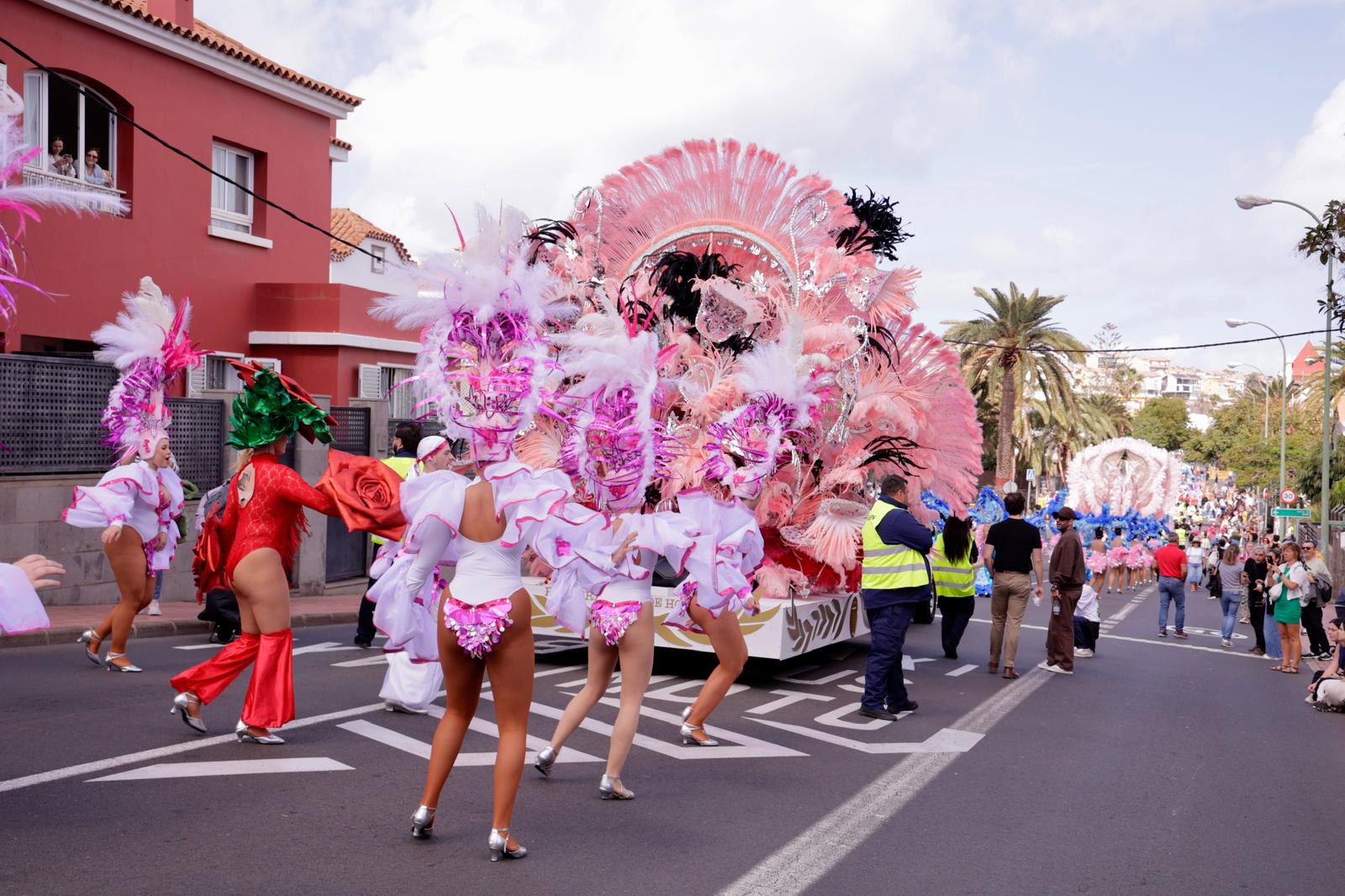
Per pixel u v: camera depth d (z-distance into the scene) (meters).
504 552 4.99
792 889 4.80
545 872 4.83
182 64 19.48
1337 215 13.26
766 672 10.83
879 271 10.96
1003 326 39.28
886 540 8.94
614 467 6.36
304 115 22.39
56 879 4.41
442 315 5.16
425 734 7.20
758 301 10.62
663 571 10.09
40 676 8.58
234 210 21.08
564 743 7.27
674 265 10.35
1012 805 6.45
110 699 7.77
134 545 8.83
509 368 5.09
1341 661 11.19
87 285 17.70
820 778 6.79
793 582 10.30
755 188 11.13
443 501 4.92
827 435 10.48
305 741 6.87
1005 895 4.90
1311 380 53.81
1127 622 21.02
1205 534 41.34
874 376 10.91
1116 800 6.71
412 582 5.05
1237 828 6.26
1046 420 41.19
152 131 18.89
